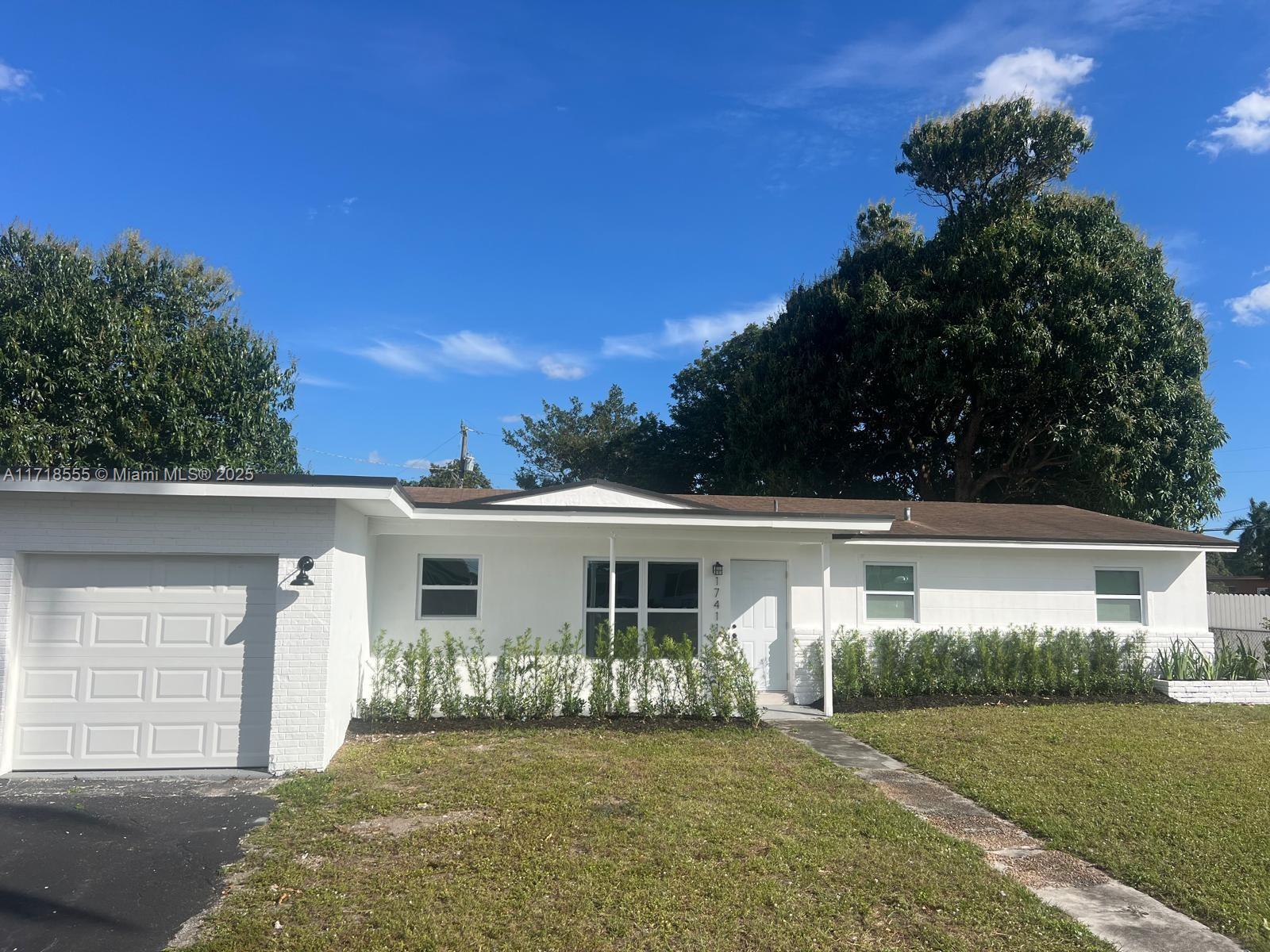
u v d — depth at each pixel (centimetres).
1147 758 897
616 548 1258
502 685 1095
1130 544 1410
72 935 453
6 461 1505
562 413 4403
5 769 775
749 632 1306
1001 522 1557
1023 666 1348
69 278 1719
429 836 613
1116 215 2348
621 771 812
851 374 2548
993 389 2241
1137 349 2208
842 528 1136
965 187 2606
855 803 718
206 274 1939
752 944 455
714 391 3519
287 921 472
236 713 820
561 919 478
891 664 1302
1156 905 523
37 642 800
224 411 1852
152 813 669
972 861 586
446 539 1200
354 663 1014
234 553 819
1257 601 1941
